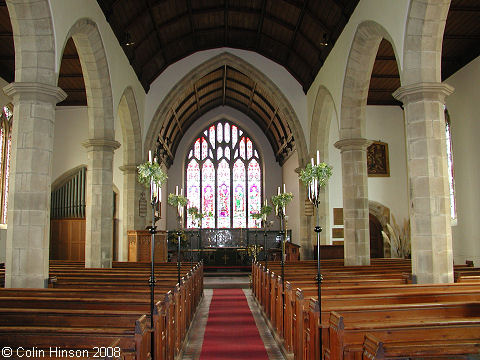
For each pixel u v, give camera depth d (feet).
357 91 41.16
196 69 59.21
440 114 27.78
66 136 64.03
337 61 43.80
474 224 46.03
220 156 89.15
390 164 63.52
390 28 30.63
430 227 27.04
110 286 24.56
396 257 60.70
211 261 69.77
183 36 54.65
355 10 37.81
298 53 54.90
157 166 19.75
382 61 50.47
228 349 23.53
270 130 82.58
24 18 26.04
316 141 55.67
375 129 63.93
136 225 53.93
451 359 10.08
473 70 45.75
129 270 32.71
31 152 25.86
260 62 59.93
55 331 12.15
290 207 78.13
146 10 43.75
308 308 18.29
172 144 81.35
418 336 13.25
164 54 55.98
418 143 27.68
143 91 56.80
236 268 68.18
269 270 30.40
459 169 48.78
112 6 38.27
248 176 88.84
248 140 89.86
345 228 41.42
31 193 25.71
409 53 28.09
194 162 88.74
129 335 12.21
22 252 25.40
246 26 54.65
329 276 26.96
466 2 37.01
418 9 27.17
